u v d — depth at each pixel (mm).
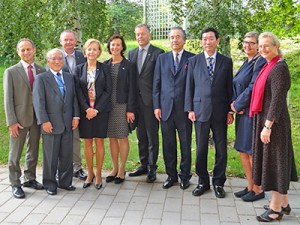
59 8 6008
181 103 4258
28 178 4391
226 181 4613
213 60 4090
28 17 6074
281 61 3432
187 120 4297
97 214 3758
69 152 4293
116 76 4414
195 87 4129
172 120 4324
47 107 4121
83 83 4246
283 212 3701
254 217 3695
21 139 4145
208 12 5387
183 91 4250
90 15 6098
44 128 4094
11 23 6062
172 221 3611
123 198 4148
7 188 4383
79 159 4793
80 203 4012
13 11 6051
